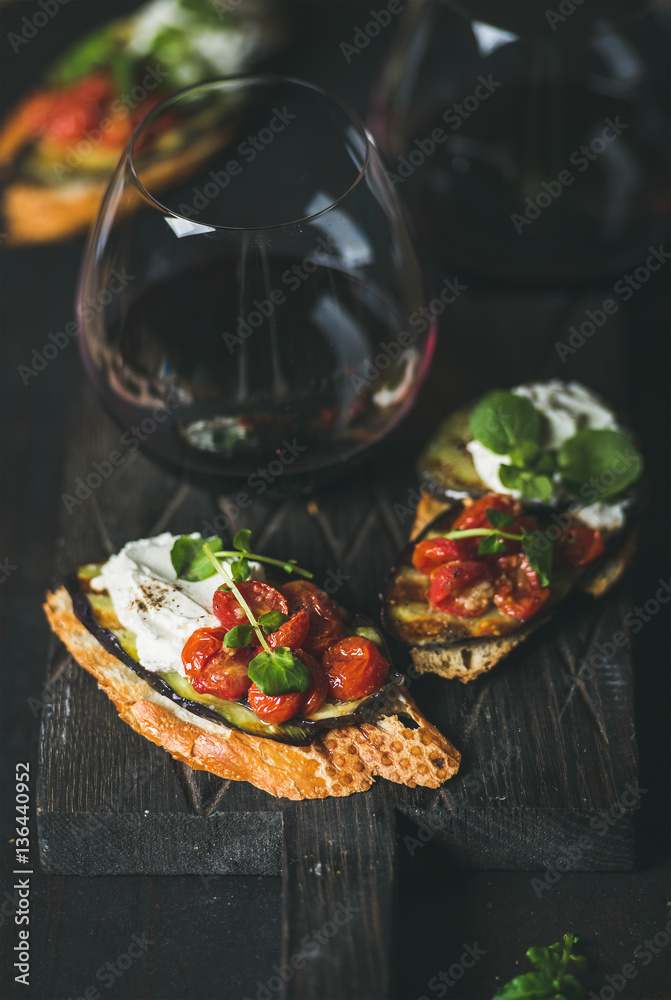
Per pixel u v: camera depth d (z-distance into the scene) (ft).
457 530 1.89
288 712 1.76
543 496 1.90
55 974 1.77
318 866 1.75
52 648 1.89
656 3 2.31
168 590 1.84
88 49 2.36
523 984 1.73
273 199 2.07
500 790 1.79
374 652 1.80
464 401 2.09
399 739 1.80
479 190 2.27
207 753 1.79
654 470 2.11
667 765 1.90
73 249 2.30
